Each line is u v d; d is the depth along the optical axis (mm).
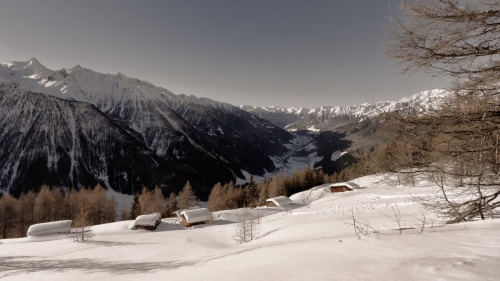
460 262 3936
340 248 6062
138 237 29094
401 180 6844
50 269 13180
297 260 5527
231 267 6078
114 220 76062
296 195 65062
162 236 28906
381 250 5305
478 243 4820
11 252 24984
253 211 51000
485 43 5965
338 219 18359
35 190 122688
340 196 41781
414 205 18453
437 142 6344
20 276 12234
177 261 12781
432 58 6223
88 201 70500
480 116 5945
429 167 6488
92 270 11609
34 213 68125
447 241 5242
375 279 3701
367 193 35219
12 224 64688
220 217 48094
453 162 6398
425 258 4363
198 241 24406
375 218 14969
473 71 6094
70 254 21078
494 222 6309
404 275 3723
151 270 9562
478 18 5562
